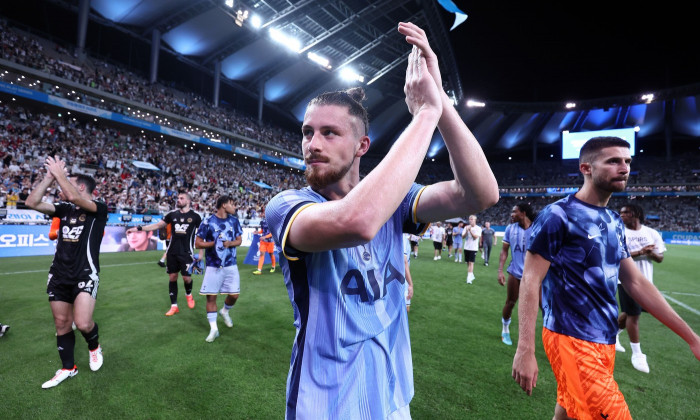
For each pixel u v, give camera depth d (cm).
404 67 3491
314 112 88
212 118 3095
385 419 88
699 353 165
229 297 460
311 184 87
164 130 2628
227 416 258
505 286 809
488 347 406
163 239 788
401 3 2536
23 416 253
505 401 287
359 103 99
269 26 2570
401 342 103
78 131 2203
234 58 3061
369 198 62
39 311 505
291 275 94
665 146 4653
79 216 320
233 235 452
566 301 186
